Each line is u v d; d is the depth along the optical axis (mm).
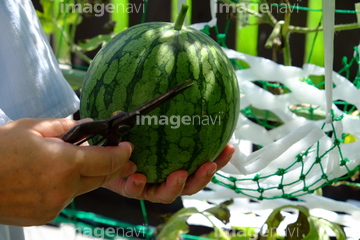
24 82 1152
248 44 2041
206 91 926
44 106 1172
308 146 1182
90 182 888
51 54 1253
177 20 979
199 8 2025
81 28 2279
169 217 1565
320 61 2041
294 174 1299
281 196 1321
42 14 2014
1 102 1177
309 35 2010
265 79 1370
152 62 920
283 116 1396
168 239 1426
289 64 1529
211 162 998
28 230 2100
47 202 840
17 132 840
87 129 839
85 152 844
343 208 1408
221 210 1442
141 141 926
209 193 1502
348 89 1305
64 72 1677
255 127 1407
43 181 821
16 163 813
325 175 1239
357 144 1271
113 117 850
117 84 929
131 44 955
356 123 1249
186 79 914
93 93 965
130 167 940
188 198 1521
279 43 1510
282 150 1168
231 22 2027
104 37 1900
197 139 935
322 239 1374
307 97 1340
